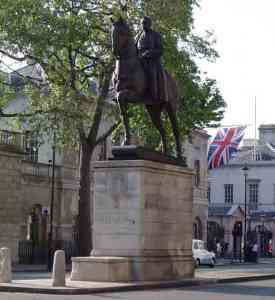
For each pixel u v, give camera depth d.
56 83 42.56
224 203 102.50
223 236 91.75
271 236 98.06
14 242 46.53
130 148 22.73
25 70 51.69
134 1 41.06
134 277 22.00
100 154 62.09
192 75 45.22
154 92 23.25
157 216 23.08
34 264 49.28
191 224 25.19
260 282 26.11
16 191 46.59
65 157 57.94
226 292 20.55
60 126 40.06
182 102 44.84
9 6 39.91
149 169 22.72
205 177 80.25
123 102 22.88
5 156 45.69
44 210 54.03
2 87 44.41
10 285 20.25
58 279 20.25
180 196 24.52
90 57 41.88
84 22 40.19
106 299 17.58
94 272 21.83
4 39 40.09
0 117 45.94
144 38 23.36
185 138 50.25
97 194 22.89
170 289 21.30
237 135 65.44
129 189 22.44
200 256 54.09
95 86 51.19
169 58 42.09
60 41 39.97
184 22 42.03
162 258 23.11
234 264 61.56
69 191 58.31
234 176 102.62
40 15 39.97
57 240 54.25
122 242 22.36
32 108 42.38
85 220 43.12
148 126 43.59
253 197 101.75
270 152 103.25
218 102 50.38
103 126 61.72
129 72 22.69
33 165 54.75
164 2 41.06
